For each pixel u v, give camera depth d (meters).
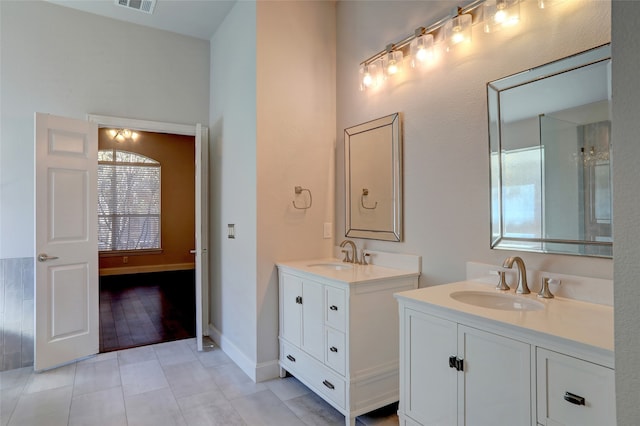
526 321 1.25
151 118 3.50
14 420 2.14
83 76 3.22
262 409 2.29
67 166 3.02
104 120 3.28
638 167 0.79
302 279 2.46
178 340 3.58
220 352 3.28
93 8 3.19
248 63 2.85
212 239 3.66
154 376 2.76
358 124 2.81
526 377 1.20
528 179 1.71
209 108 3.78
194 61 3.72
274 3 2.80
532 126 1.69
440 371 1.50
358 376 2.07
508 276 1.79
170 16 3.32
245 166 2.90
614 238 0.84
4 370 2.86
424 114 2.26
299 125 2.90
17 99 2.97
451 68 2.09
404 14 2.40
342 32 3.00
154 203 7.29
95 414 2.22
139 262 7.18
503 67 1.82
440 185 2.16
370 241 2.70
